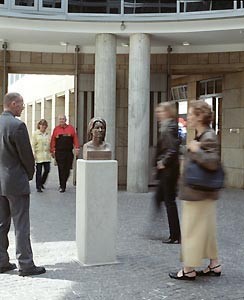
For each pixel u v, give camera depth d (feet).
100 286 17.49
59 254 22.07
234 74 52.44
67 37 47.55
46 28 44.88
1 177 18.30
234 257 21.79
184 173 17.63
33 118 114.11
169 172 24.13
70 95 86.07
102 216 20.39
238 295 16.62
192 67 51.19
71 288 17.24
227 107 53.47
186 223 17.94
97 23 44.83
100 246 20.40
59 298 16.21
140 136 44.83
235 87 52.34
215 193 17.57
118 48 51.55
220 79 55.93
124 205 37.09
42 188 46.47
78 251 20.90
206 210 17.75
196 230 17.83
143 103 44.91
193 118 17.62
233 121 52.54
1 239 18.99
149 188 48.08
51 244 24.04
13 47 51.08
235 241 25.11
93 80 52.08
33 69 52.70
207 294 16.70
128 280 18.24
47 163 45.21
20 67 51.96
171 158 23.94
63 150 44.57
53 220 30.66
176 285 17.66
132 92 45.09
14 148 18.15
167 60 51.21
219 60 50.55
